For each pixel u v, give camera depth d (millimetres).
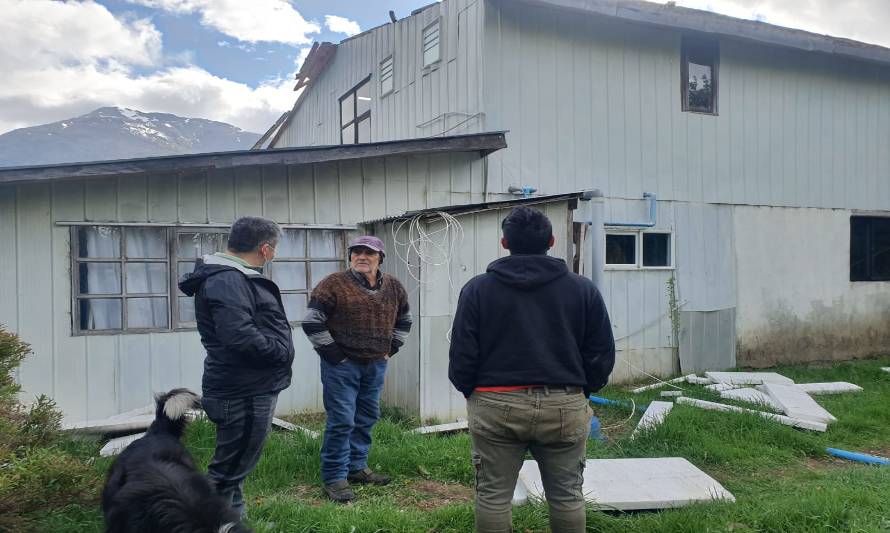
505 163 8000
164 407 3100
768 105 9836
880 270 11000
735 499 4051
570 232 6508
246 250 3217
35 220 5812
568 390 2721
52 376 5848
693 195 9242
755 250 9727
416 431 5625
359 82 11578
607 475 4398
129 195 6141
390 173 7297
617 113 8742
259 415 3154
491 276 2770
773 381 8125
